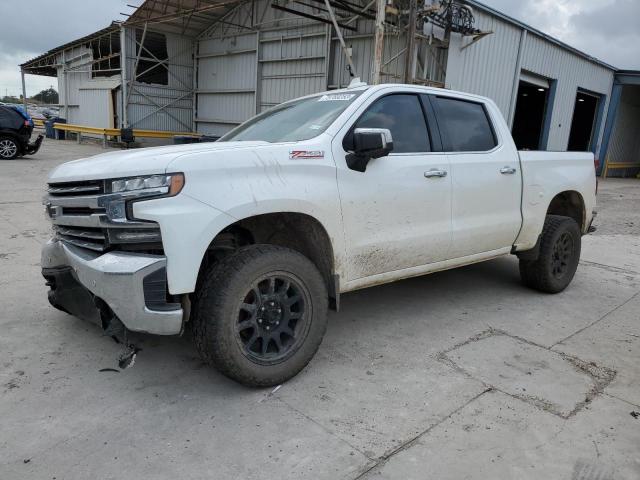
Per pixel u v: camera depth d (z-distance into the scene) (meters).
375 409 3.01
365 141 3.27
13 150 15.48
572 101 19.81
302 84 18.47
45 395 3.02
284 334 3.23
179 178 2.77
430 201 3.98
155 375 3.31
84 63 26.78
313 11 17.56
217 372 3.38
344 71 16.84
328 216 3.35
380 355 3.73
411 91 4.10
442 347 3.91
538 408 3.08
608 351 3.95
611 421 2.97
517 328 4.36
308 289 3.24
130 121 22.89
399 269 3.93
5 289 4.74
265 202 3.02
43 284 4.91
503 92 15.76
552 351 3.91
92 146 22.75
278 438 2.70
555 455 2.64
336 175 3.39
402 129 3.97
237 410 2.95
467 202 4.29
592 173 5.68
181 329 2.88
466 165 4.27
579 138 24.11
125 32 22.08
